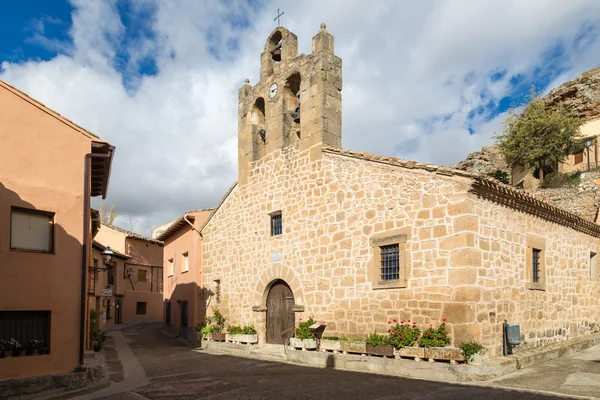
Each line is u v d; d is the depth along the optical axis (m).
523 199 11.35
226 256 17.97
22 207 9.76
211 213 19.48
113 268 33.00
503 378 9.19
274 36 16.84
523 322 11.42
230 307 17.34
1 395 8.66
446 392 8.09
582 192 24.17
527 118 33.12
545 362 11.00
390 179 11.63
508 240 11.15
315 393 8.46
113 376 11.49
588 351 12.79
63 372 9.82
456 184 10.15
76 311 10.30
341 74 14.69
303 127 14.58
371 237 11.91
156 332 26.69
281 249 14.93
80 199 10.73
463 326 9.66
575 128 31.23
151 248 38.84
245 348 15.31
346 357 11.33
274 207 15.48
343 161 13.04
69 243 10.41
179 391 9.25
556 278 13.34
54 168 10.41
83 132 11.00
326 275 13.10
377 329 11.45
